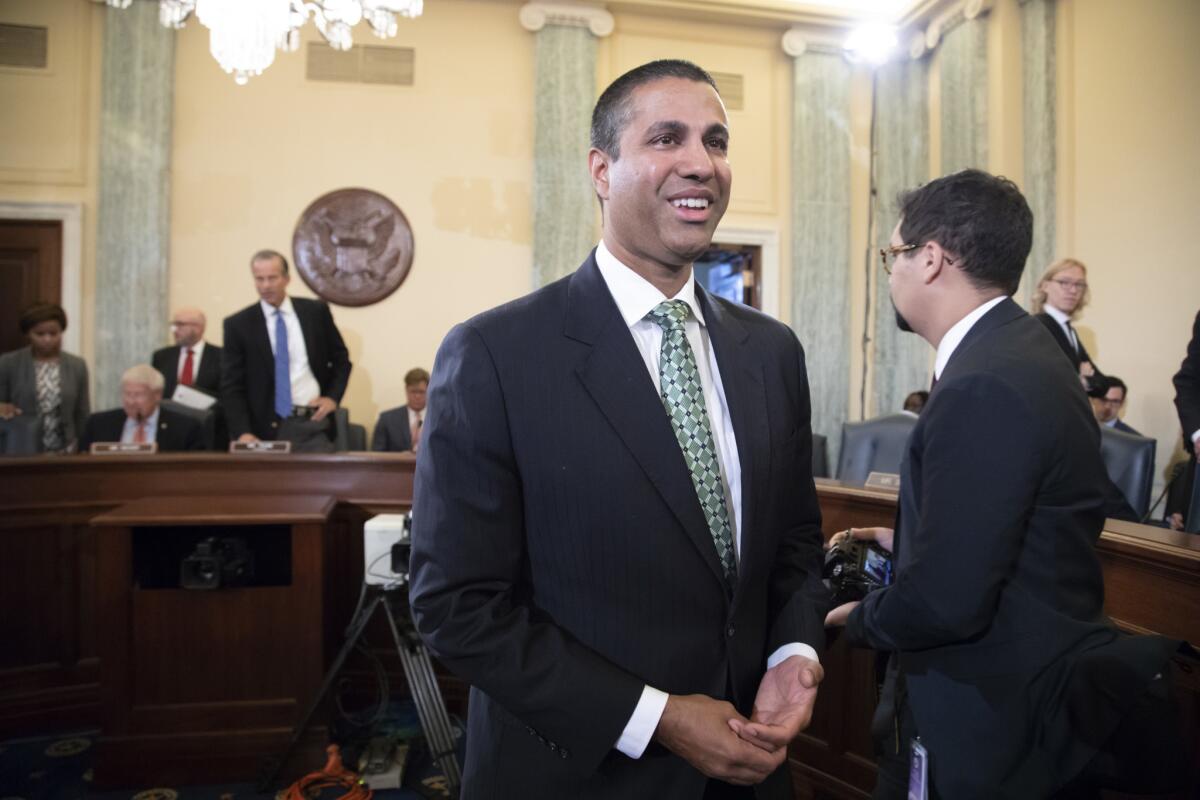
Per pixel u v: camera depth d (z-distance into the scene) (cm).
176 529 262
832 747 206
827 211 582
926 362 555
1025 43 498
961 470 101
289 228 532
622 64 568
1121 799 136
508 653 91
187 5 302
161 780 238
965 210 112
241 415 374
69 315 500
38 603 281
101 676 238
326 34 311
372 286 539
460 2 552
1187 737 132
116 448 299
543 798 99
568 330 103
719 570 101
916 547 105
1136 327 429
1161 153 413
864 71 595
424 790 240
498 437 98
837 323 582
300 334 394
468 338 102
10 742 272
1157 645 99
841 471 275
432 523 96
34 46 502
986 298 114
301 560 244
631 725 91
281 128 532
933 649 110
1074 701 98
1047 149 482
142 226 507
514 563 99
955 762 105
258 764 240
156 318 509
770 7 564
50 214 501
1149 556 137
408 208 546
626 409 99
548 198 545
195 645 241
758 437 108
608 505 98
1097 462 105
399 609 237
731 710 93
